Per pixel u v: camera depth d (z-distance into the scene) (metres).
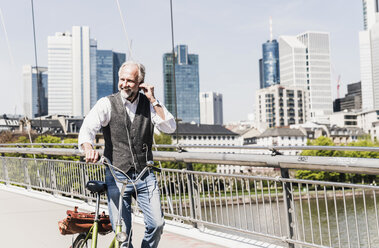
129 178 3.12
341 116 177.25
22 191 10.48
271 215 4.62
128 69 3.14
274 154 4.54
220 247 4.91
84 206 8.11
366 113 173.75
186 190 5.91
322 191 4.42
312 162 4.10
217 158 5.21
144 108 3.24
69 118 120.50
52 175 9.59
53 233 6.00
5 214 7.52
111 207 3.20
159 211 3.19
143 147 3.21
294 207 4.42
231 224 5.09
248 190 4.85
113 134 3.18
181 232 5.64
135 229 5.98
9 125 114.38
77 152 8.40
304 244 4.28
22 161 11.02
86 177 8.30
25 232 6.10
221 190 5.25
